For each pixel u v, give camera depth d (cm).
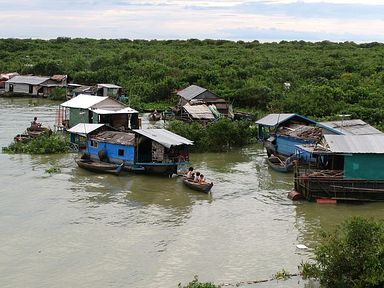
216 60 10919
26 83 9325
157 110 7538
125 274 2577
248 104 7775
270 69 9838
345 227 2517
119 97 8094
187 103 6794
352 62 10231
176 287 2445
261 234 3150
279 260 2775
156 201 3762
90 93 8262
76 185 4103
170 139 4494
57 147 5175
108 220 3328
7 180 4162
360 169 3778
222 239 3056
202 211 3556
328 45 14188
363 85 8050
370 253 2269
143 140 4469
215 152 5469
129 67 10231
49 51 13188
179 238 3053
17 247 2869
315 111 6838
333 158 3956
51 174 4394
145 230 3170
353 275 2305
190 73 9112
